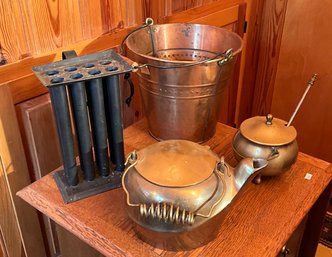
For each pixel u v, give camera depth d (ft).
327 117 5.75
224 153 3.31
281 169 2.85
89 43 3.42
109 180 2.91
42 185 2.90
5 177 3.19
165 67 2.85
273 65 5.90
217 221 2.35
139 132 3.59
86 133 2.69
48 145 3.37
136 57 3.01
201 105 3.14
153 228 2.28
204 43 3.55
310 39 5.43
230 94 5.84
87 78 2.44
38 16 3.01
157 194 2.23
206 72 2.91
